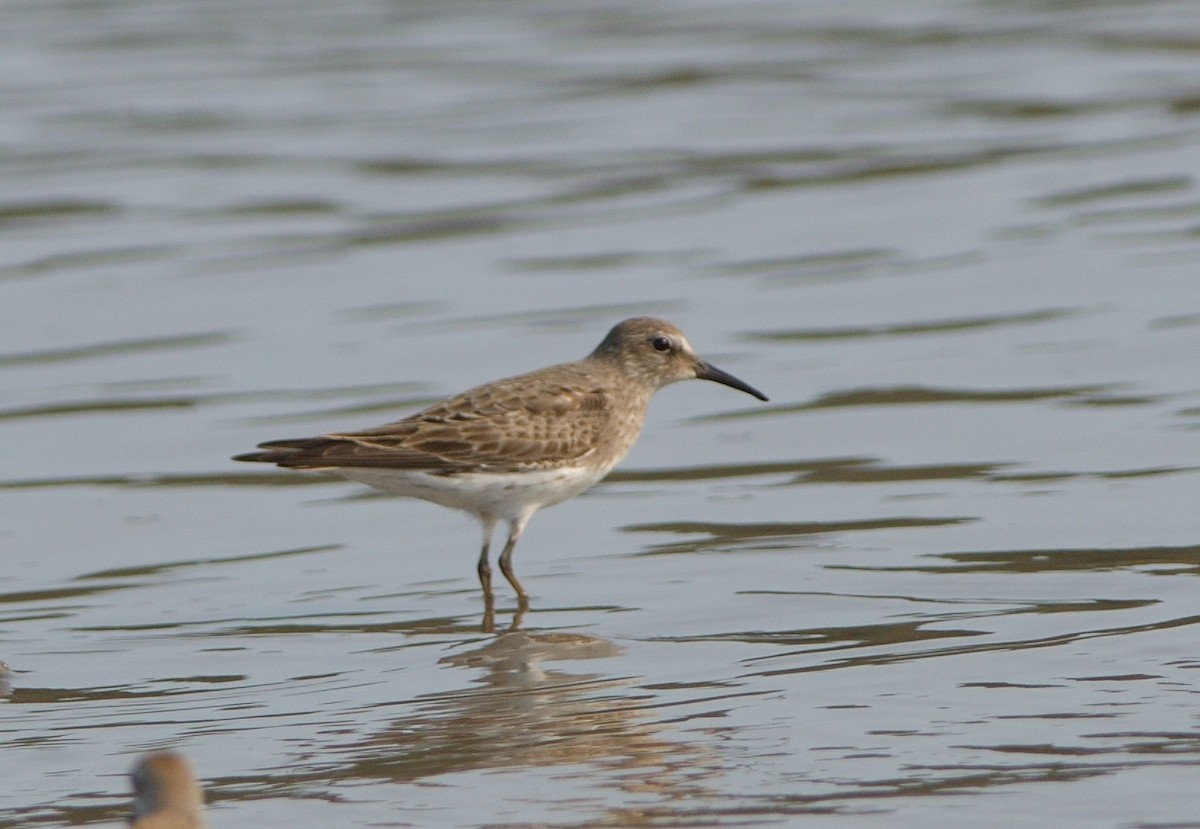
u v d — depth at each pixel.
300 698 9.94
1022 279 19.28
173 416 16.45
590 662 10.37
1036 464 14.14
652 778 8.35
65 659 10.82
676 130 26.06
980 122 25.84
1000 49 29.77
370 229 22.52
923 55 29.58
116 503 14.34
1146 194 22.08
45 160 25.06
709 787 8.20
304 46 30.83
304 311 19.53
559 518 13.70
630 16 32.59
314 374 17.45
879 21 31.73
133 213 23.17
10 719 9.70
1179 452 14.11
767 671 10.00
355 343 18.38
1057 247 20.27
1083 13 31.69
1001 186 22.83
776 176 23.88
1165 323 17.53
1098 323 17.72
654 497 14.05
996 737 8.66
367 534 13.58
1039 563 11.84
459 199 23.52
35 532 13.66
